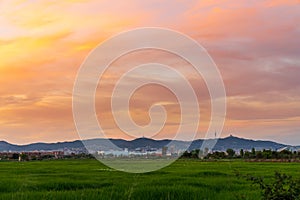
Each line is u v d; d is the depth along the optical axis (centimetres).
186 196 1535
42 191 1670
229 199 1480
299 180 858
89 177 2448
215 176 2611
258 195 1523
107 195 1498
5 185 1842
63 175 2647
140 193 1555
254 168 3797
